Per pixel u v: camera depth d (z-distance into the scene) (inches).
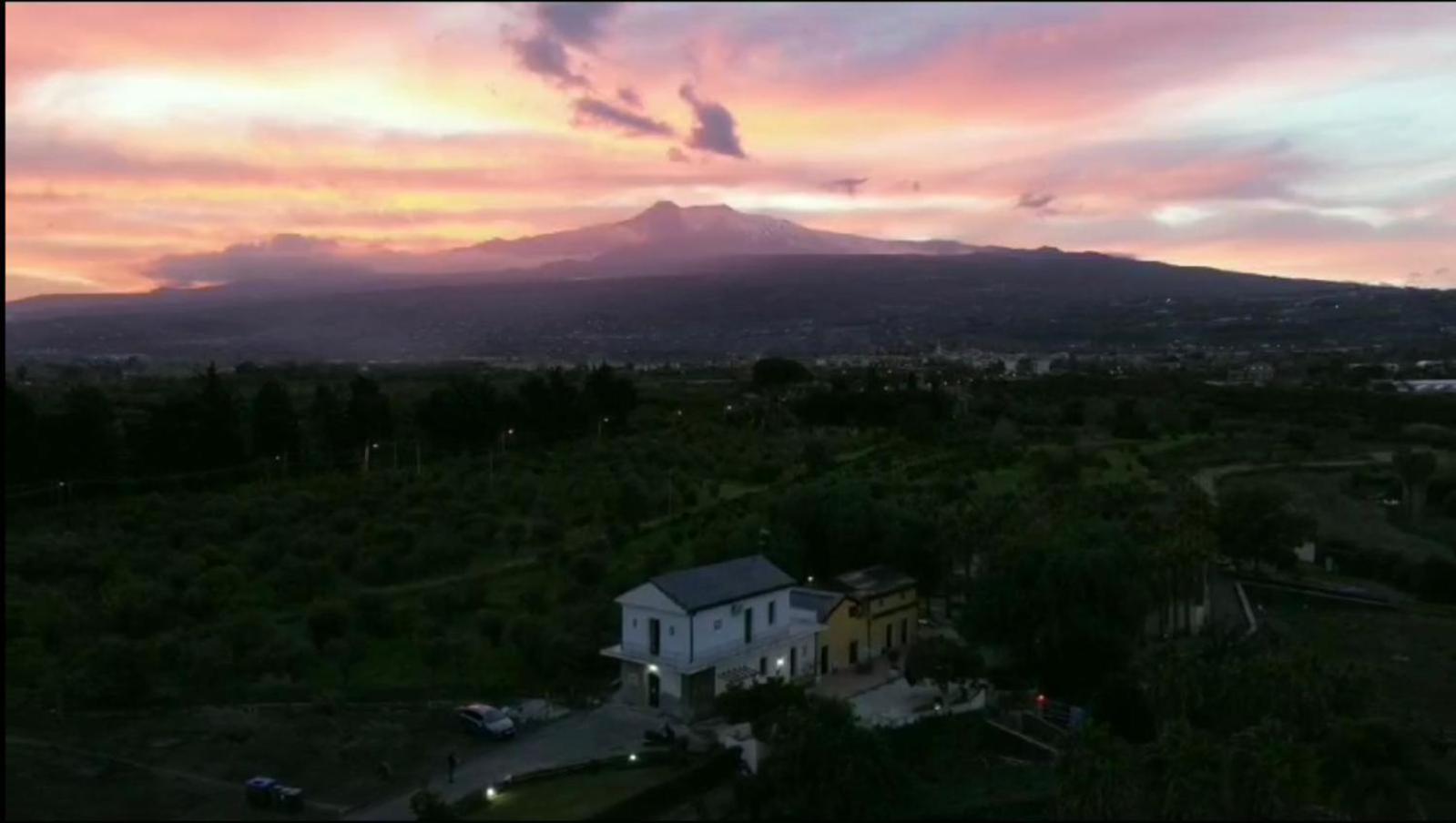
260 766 2267.5
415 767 2313.0
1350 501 5497.1
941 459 5536.4
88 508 4315.9
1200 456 6279.5
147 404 5753.0
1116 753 2294.5
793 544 3585.1
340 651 2891.2
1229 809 2191.2
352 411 5698.8
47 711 2474.2
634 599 2758.4
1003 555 3341.5
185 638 2869.1
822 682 3004.4
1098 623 3083.2
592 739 2493.8
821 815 2176.4
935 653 2947.8
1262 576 4552.2
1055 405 7815.0
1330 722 2615.7
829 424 7091.5
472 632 3159.5
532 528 4126.5
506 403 6131.9
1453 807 2468.0
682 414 7076.8
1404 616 4042.8
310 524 4165.8
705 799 2258.9
